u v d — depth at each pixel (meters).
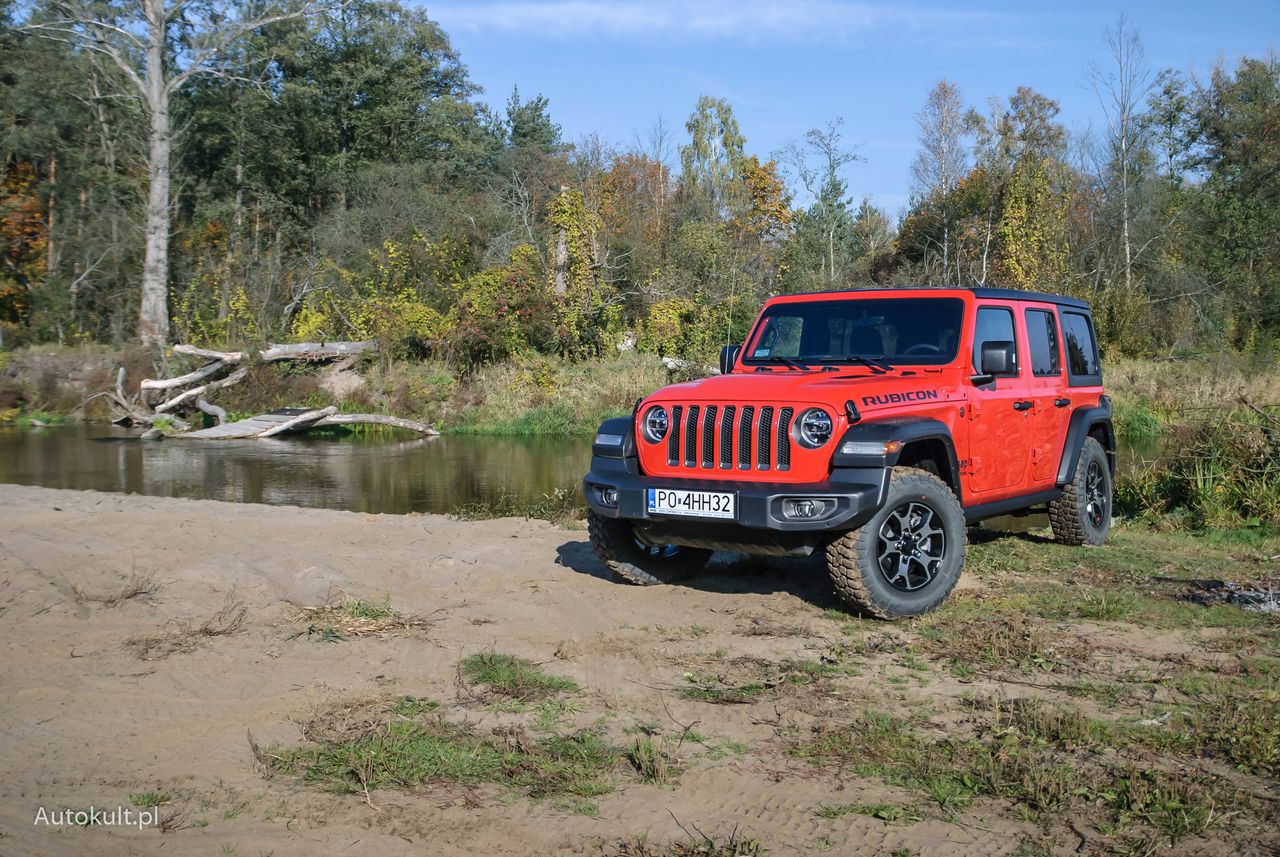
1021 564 7.50
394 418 21.70
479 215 40.81
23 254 33.47
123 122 37.41
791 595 6.54
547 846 3.22
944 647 5.36
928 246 46.34
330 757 3.86
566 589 6.63
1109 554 7.96
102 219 33.72
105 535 7.99
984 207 43.66
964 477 6.52
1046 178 37.00
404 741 3.98
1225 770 3.80
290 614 5.85
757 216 48.75
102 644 5.26
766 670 4.97
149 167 32.97
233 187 43.53
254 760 3.84
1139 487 10.91
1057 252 36.69
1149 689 4.70
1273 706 4.43
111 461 16.36
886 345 6.84
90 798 3.50
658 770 3.70
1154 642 5.48
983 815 3.44
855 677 4.87
